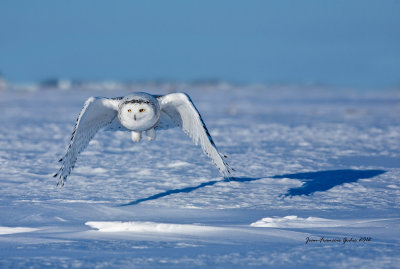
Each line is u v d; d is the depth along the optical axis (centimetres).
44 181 2678
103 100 1656
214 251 1459
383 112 8312
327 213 2002
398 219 1878
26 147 4088
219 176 2825
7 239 1600
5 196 2294
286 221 1838
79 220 1883
